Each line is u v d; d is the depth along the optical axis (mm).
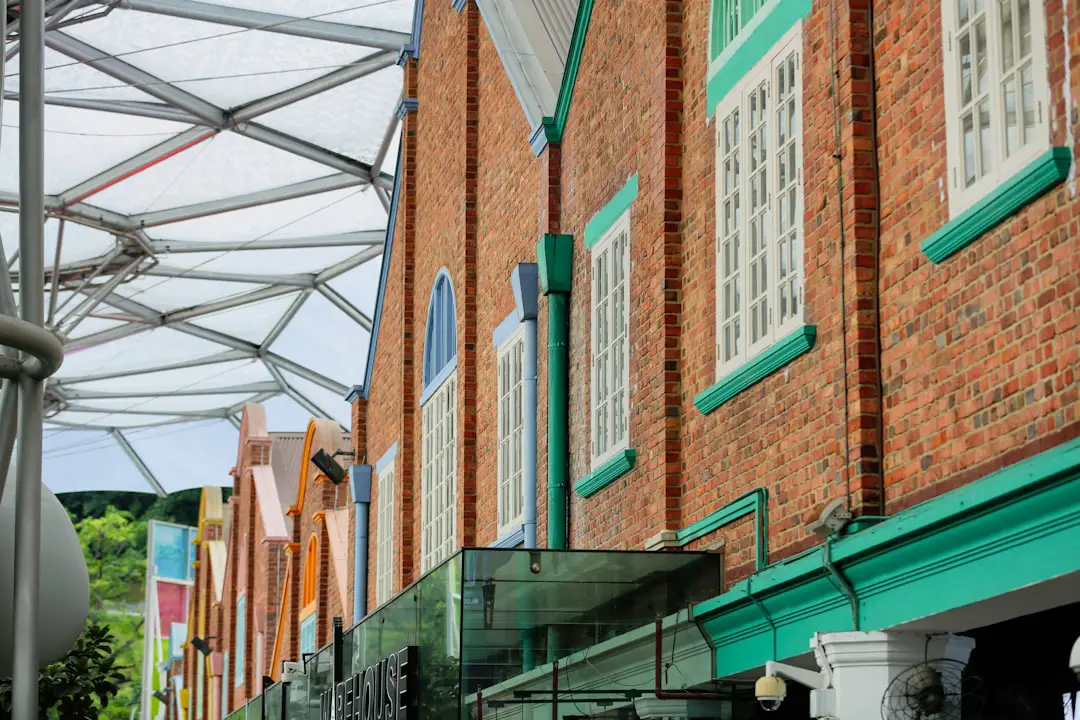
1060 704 8438
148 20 28297
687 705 10891
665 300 12430
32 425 4867
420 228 23078
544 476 15680
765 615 9734
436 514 21125
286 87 31469
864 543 8039
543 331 16078
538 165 16531
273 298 43469
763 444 10539
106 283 38562
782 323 10328
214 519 56438
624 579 11188
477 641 10992
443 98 21641
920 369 8523
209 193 35438
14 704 4734
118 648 86312
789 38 10406
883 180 9102
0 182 32938
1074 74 7109
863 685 8172
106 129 31859
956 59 8266
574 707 10914
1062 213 7176
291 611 34969
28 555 4789
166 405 53812
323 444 32750
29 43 5055
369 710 13750
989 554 7184
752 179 11055
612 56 14367
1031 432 7363
